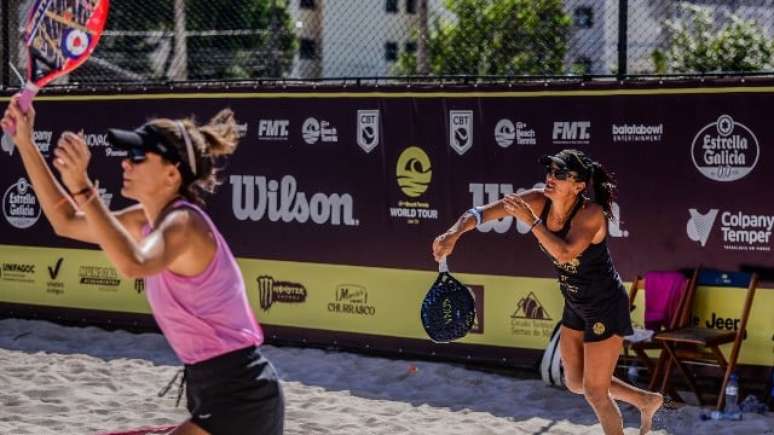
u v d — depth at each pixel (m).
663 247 8.01
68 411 7.36
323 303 9.36
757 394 7.69
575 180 5.66
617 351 5.90
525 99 8.47
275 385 3.86
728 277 7.75
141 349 9.52
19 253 10.69
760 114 7.66
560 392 8.00
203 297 3.69
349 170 9.20
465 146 8.72
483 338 8.70
